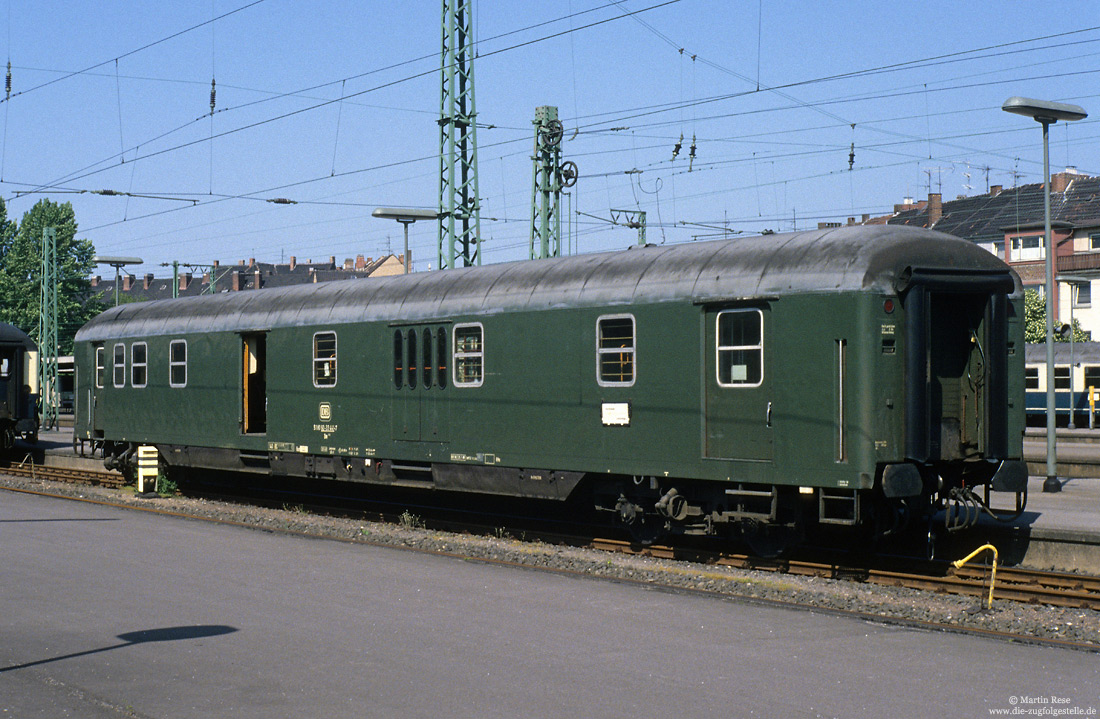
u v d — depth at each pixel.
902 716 7.21
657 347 13.89
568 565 13.73
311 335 18.94
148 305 24.05
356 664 8.55
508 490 15.91
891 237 12.41
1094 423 43.91
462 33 29.33
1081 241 57.59
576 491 15.35
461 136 29.28
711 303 13.30
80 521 17.67
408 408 17.23
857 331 12.02
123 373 23.88
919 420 12.16
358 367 18.03
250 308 20.52
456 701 7.55
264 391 22.06
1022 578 12.31
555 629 9.77
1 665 8.54
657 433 13.91
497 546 15.00
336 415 18.45
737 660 8.65
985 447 13.00
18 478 27.03
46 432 47.31
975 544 13.91
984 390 13.00
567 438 14.98
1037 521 15.59
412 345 17.20
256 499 21.97
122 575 12.52
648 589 11.74
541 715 7.24
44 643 9.26
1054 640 9.41
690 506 14.02
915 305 12.20
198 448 21.70
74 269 78.00
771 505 12.82
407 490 21.30
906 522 12.84
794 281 12.52
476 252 29.27
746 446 13.03
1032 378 45.09
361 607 10.73
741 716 7.21
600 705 7.46
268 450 19.86
